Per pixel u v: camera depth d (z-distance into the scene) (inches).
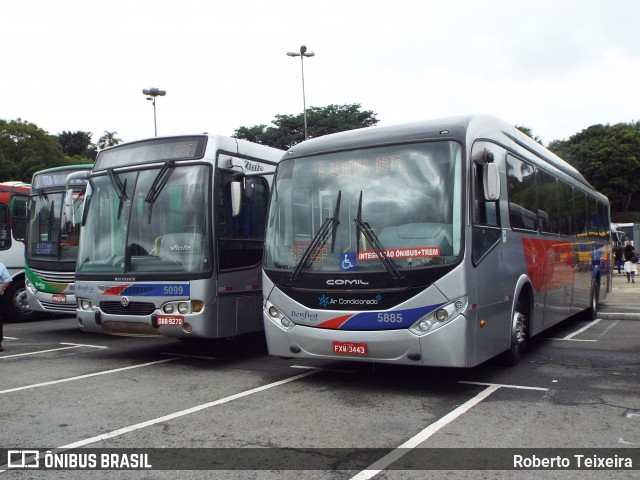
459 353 247.8
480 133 282.7
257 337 447.8
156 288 335.0
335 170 282.7
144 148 363.6
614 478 169.8
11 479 175.2
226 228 348.5
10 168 2161.7
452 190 257.8
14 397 272.2
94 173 378.0
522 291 329.1
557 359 346.6
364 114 1838.1
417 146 269.9
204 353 389.1
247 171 372.5
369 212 267.9
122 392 280.4
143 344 430.9
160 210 346.6
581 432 210.1
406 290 253.1
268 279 290.0
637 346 393.1
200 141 349.4
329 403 254.2
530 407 243.0
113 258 356.2
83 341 449.4
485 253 269.6
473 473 174.1
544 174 388.5
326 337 267.6
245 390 281.3
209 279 330.6
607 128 2728.8
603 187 2610.7
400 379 298.7
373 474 174.1
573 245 450.6
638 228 1804.9
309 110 1827.0
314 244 275.7
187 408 249.8
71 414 243.0
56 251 484.1
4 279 397.1
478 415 231.9
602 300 625.3
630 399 254.7
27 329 526.0
